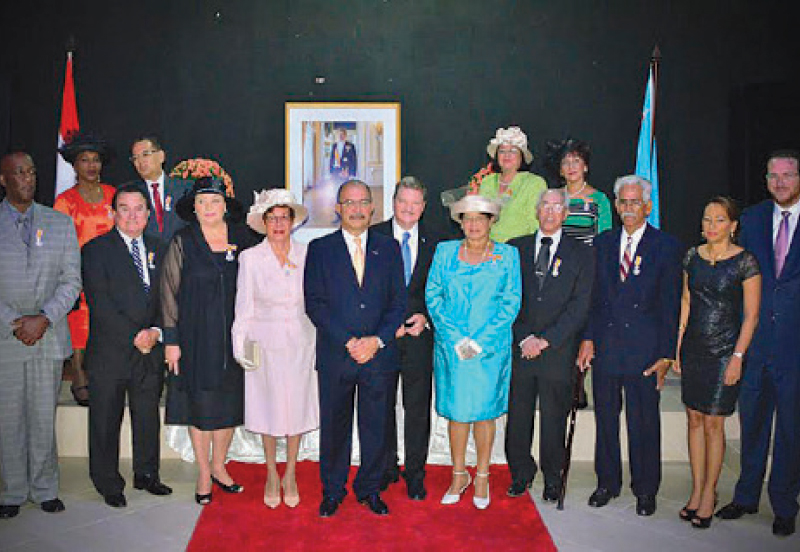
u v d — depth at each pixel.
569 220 4.98
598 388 4.34
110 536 3.94
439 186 6.92
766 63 6.79
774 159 4.03
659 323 4.22
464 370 4.20
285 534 3.94
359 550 3.77
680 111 6.84
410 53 6.86
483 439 4.29
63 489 4.60
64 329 4.27
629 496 4.58
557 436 4.42
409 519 4.15
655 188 6.39
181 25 6.84
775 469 4.08
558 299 4.29
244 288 4.17
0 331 4.04
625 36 6.84
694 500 4.22
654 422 4.27
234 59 6.86
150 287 4.35
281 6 6.83
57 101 6.83
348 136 6.89
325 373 4.12
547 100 6.88
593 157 6.89
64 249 4.21
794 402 4.04
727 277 4.01
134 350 4.32
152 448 4.52
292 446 4.32
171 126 6.88
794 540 3.98
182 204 4.38
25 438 4.21
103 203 5.35
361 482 4.26
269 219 4.15
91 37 6.82
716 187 6.86
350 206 4.07
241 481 4.73
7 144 6.81
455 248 4.30
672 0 6.82
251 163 6.91
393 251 4.17
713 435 4.10
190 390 4.24
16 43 6.80
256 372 4.23
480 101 6.88
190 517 4.18
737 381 4.01
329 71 6.87
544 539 3.92
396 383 4.25
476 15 6.84
